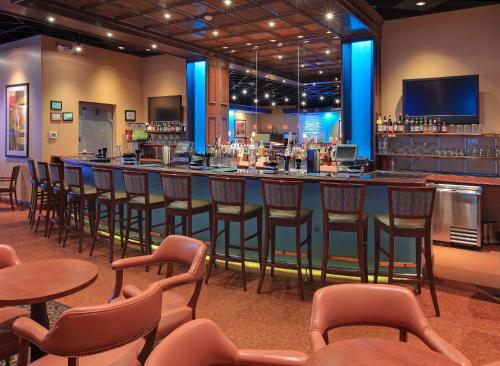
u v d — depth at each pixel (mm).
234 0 5820
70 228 6051
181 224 5023
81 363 1871
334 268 4398
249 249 4324
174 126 9766
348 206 3721
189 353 1375
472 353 2863
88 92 9422
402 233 3607
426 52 6711
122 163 6332
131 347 2023
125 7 6195
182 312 2428
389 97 7066
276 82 10359
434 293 3525
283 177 4320
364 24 6281
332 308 1815
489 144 6246
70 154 9117
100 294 3994
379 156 6980
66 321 1505
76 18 6234
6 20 7988
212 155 5980
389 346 1480
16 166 8805
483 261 5168
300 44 8102
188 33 7516
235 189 4094
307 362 1358
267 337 3119
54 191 6328
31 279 2264
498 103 6176
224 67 9297
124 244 5141
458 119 6352
